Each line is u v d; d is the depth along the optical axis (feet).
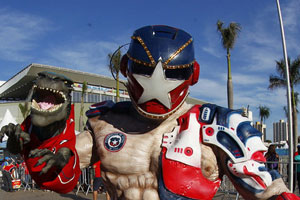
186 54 6.19
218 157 6.16
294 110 61.98
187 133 6.14
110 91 165.89
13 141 6.06
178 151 6.00
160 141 6.36
